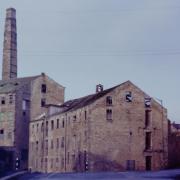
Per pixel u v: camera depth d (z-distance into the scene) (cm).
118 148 7831
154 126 8188
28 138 10050
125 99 8044
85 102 8294
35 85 10281
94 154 7631
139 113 8100
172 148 8619
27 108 10106
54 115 8931
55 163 8706
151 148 8106
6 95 10062
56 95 10581
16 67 11038
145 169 7956
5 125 9981
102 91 8612
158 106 8275
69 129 8356
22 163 9675
